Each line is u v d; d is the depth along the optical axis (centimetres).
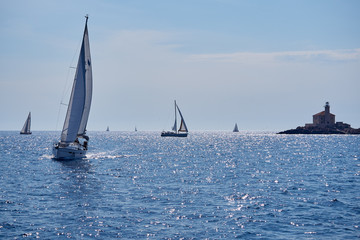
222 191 3959
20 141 16638
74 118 6322
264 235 2430
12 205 3153
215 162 7506
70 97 6291
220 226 2620
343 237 2384
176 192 3875
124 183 4462
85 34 6350
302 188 4162
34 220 2705
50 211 2962
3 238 2320
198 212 2997
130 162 7238
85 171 5503
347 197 3616
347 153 10031
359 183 4547
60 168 5788
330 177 5134
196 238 2370
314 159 8200
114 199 3466
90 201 3359
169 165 6806
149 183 4500
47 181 4506
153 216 2859
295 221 2741
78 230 2491
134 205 3222
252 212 3006
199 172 5722
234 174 5475
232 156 9169
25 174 5116
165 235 2417
